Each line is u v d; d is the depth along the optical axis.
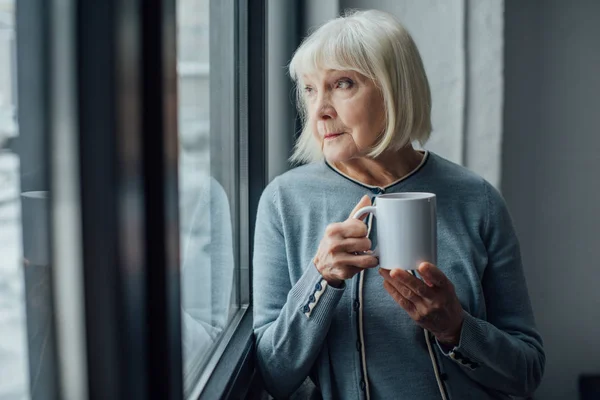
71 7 0.48
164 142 0.55
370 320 1.10
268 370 1.12
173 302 0.58
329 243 0.97
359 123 1.07
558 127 2.00
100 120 0.50
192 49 0.99
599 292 2.06
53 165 0.49
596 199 2.03
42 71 0.47
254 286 1.20
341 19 1.10
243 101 1.35
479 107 1.85
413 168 1.19
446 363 1.10
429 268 0.92
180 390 0.61
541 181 2.02
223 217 1.23
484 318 1.14
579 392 2.06
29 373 0.48
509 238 1.17
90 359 0.52
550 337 2.07
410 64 1.08
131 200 0.52
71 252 0.50
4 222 0.45
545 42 1.97
